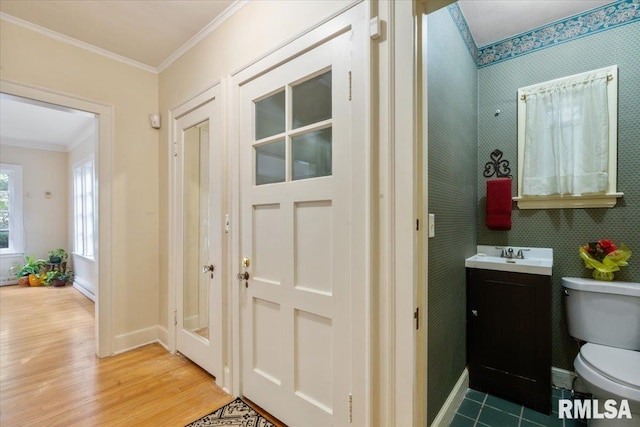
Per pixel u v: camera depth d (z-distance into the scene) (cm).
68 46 233
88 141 491
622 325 170
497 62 236
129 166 264
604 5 196
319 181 148
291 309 160
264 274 177
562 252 210
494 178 235
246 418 172
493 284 196
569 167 204
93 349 264
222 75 207
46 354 254
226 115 205
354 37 133
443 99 164
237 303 192
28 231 554
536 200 218
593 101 197
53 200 580
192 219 244
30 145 553
